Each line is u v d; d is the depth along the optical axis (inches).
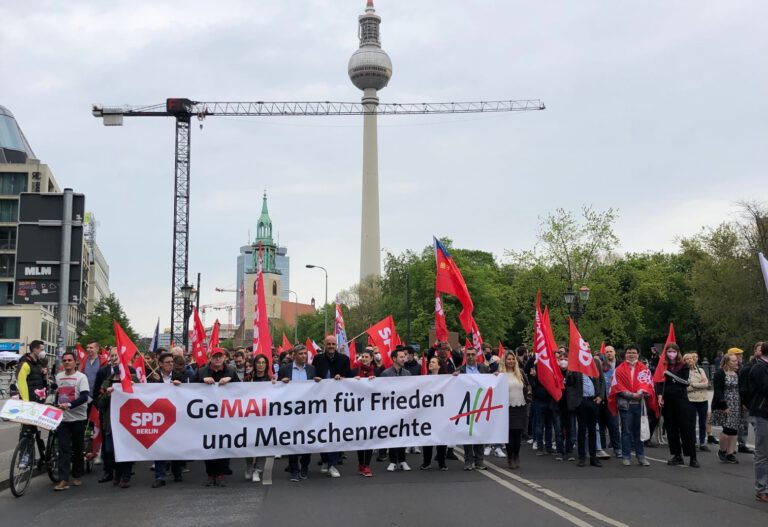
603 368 547.8
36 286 464.4
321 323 3668.8
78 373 418.9
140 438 413.7
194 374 520.1
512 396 472.4
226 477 451.5
